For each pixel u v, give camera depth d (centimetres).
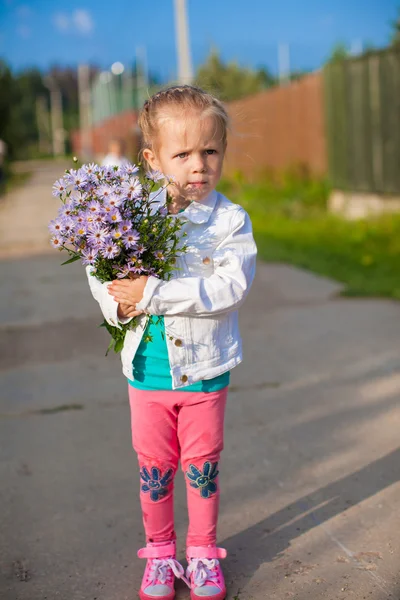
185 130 223
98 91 5512
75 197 215
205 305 219
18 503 308
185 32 1449
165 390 229
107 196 211
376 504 292
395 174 1096
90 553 269
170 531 244
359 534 271
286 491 307
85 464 342
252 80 3156
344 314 597
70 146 8600
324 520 282
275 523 282
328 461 333
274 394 422
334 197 1335
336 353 494
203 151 227
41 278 830
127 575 255
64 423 393
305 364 474
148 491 238
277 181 1672
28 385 458
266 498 302
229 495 306
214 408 232
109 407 414
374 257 859
